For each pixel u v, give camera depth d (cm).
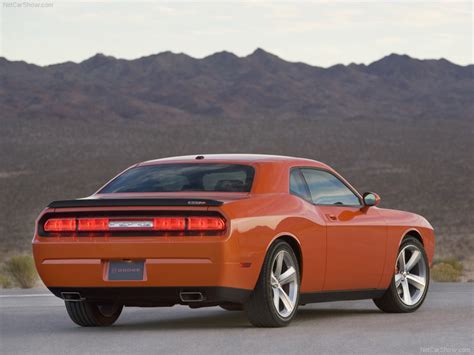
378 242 1686
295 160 1594
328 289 1590
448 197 15712
